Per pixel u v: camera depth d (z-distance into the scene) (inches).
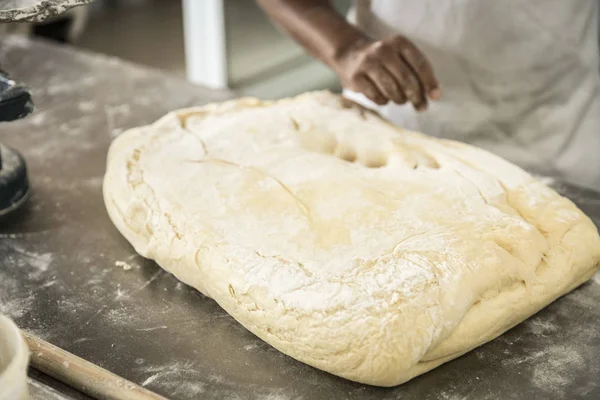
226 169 48.3
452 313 37.8
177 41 171.3
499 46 62.1
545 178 56.4
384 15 66.6
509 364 39.4
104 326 42.6
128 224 47.8
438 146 51.9
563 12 60.2
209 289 42.6
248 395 37.7
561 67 62.1
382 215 43.6
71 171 58.4
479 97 64.5
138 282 46.3
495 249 40.6
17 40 81.3
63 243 49.9
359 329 36.7
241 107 58.0
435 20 63.3
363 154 51.6
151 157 50.6
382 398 37.4
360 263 40.0
